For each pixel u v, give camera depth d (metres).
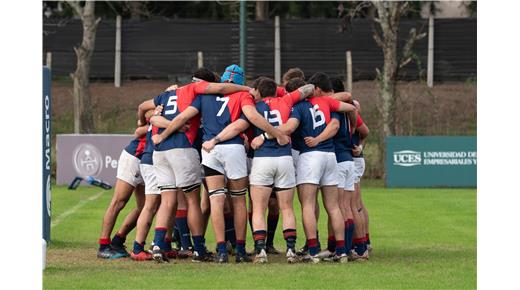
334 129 41.00
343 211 42.25
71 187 85.56
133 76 124.88
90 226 58.16
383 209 69.56
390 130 97.31
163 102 41.41
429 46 120.69
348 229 42.38
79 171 89.69
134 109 112.88
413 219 62.81
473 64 120.31
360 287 34.91
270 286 34.88
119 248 43.66
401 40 121.62
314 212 41.28
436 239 52.16
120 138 89.69
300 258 42.19
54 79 130.88
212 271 38.38
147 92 122.75
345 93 43.03
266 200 40.91
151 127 41.72
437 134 108.62
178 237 46.09
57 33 125.69
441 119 112.31
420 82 120.31
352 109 41.81
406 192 85.12
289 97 40.84
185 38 123.12
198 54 119.38
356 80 120.50
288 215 41.03
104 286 34.75
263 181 40.56
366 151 98.44
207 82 41.06
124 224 43.66
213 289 34.22
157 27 123.75
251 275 37.34
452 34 120.62
